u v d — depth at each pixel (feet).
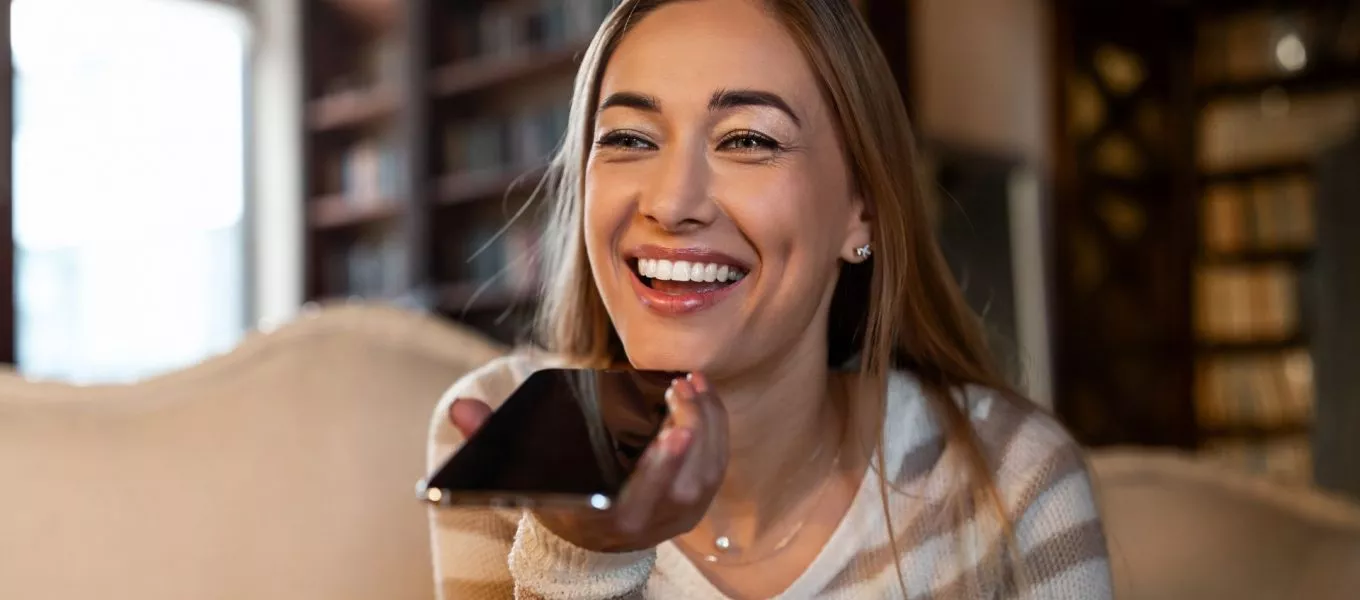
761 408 2.95
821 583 3.03
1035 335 11.98
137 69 12.28
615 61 2.81
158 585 3.33
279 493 3.58
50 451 3.31
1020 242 12.14
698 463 1.95
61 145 11.57
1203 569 3.92
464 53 11.65
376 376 3.85
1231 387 12.97
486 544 3.05
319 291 12.80
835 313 3.45
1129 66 13.24
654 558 2.36
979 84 11.42
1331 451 8.12
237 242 13.35
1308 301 12.45
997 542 3.17
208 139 13.01
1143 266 13.08
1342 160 8.11
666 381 2.26
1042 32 12.30
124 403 3.47
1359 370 7.89
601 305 3.46
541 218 4.15
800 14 2.79
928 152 10.67
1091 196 12.55
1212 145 13.28
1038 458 3.27
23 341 11.28
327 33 13.06
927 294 3.44
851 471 3.22
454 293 11.24
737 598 3.00
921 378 3.51
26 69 11.23
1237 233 12.98
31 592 3.18
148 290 12.42
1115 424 12.36
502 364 3.53
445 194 11.37
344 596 3.59
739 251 2.67
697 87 2.64
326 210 12.66
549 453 1.85
